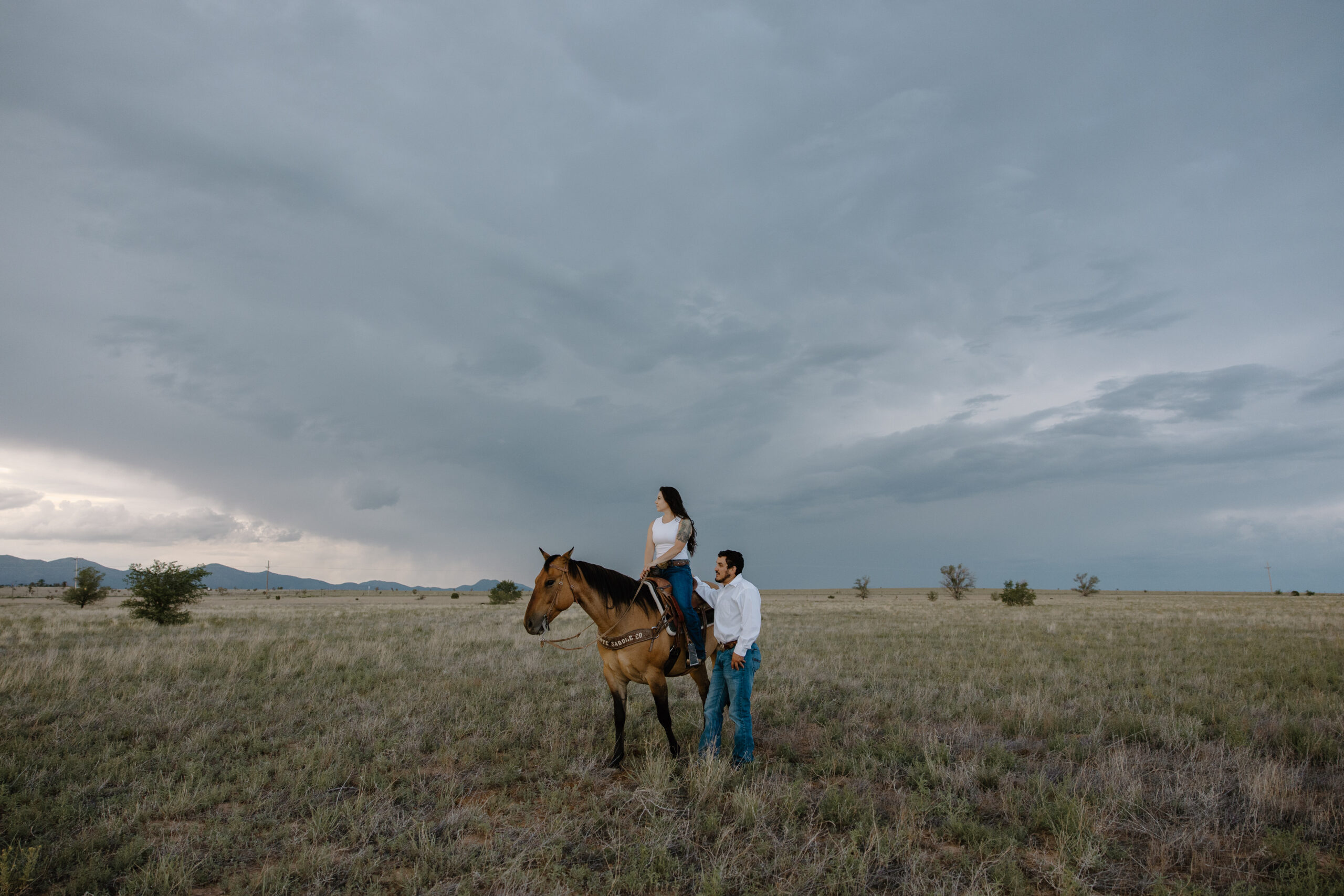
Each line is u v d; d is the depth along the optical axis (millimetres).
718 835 4883
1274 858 4469
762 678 11320
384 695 9836
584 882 4285
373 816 5129
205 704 8969
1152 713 8297
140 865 4516
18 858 4254
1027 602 46812
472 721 8227
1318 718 8156
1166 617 28516
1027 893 4020
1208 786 5738
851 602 61969
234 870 4430
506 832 4930
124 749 7043
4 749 6777
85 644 15844
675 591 6758
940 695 9820
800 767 6438
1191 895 3975
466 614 32531
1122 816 5234
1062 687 10367
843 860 4348
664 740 7281
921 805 5332
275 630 20625
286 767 6445
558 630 19922
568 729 7816
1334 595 91938
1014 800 5453
